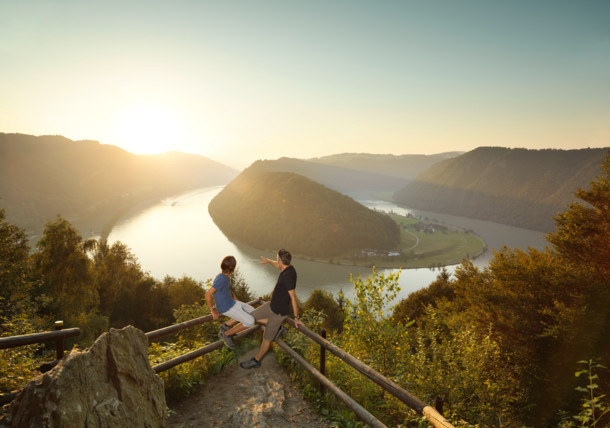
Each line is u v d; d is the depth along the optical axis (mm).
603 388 12219
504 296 21062
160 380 3549
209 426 4211
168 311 42188
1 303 20453
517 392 11023
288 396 5082
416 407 3477
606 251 20031
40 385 2719
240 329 5438
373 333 7898
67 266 35875
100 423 2754
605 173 22500
